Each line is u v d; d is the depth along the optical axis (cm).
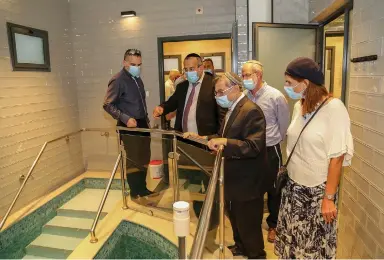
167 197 292
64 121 442
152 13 435
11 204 314
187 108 289
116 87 313
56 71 424
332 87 459
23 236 330
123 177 321
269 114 253
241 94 204
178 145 267
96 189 448
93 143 482
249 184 201
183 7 424
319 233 163
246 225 211
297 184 168
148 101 455
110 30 451
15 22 349
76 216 375
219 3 413
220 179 175
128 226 302
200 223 123
